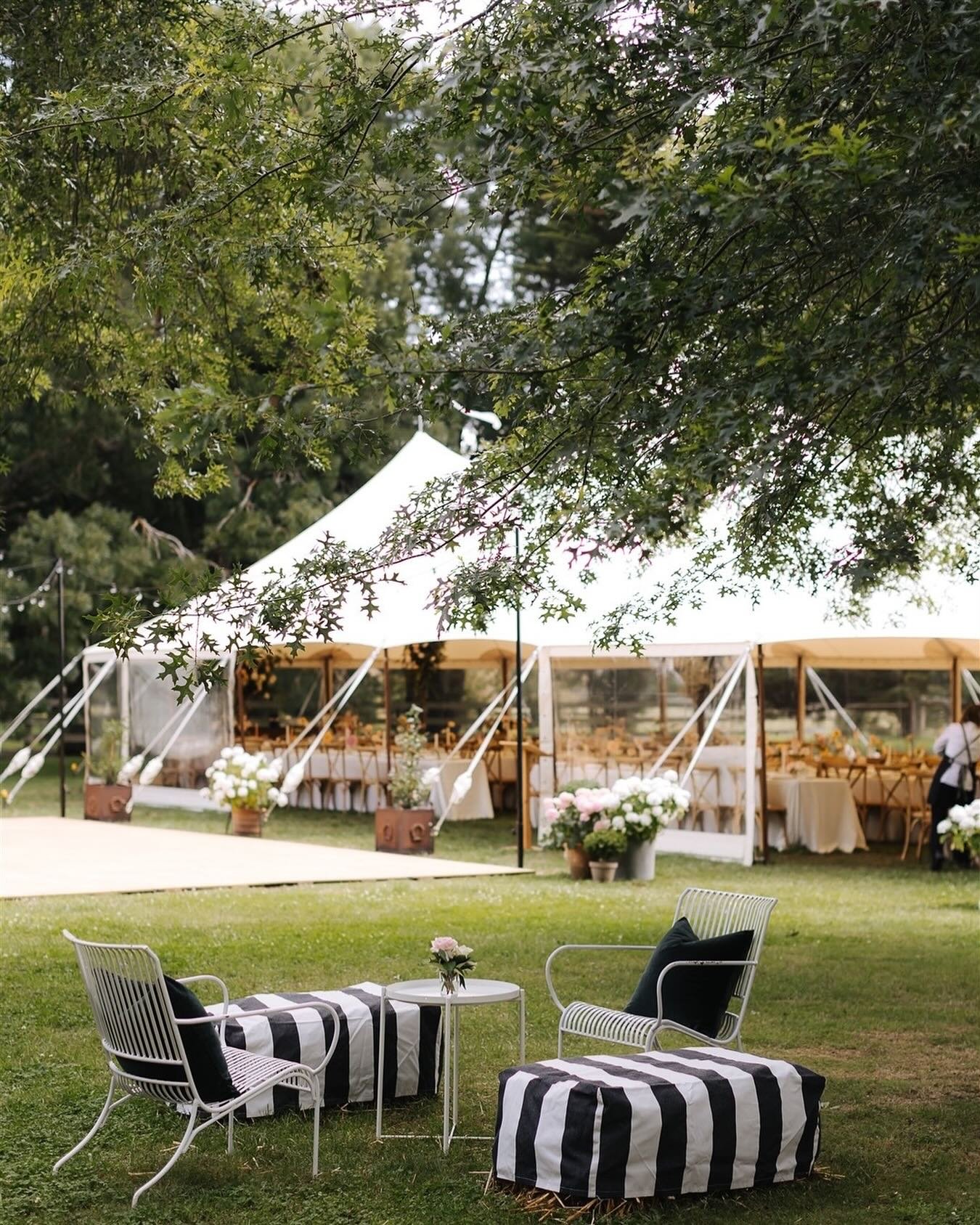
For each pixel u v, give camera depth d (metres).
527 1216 5.51
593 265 5.11
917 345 5.51
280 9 7.13
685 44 5.15
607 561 6.17
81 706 23.00
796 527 8.38
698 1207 5.59
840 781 17.83
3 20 9.30
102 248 8.12
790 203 4.88
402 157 6.15
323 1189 5.86
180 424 5.21
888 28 5.18
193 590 5.54
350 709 28.77
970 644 18.53
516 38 5.47
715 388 5.14
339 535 18.70
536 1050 8.14
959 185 4.78
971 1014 9.02
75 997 9.39
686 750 16.98
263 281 9.47
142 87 7.46
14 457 32.09
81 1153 6.30
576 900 13.45
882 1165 6.14
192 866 15.90
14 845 17.92
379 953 10.72
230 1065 6.20
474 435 24.08
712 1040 6.90
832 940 11.56
